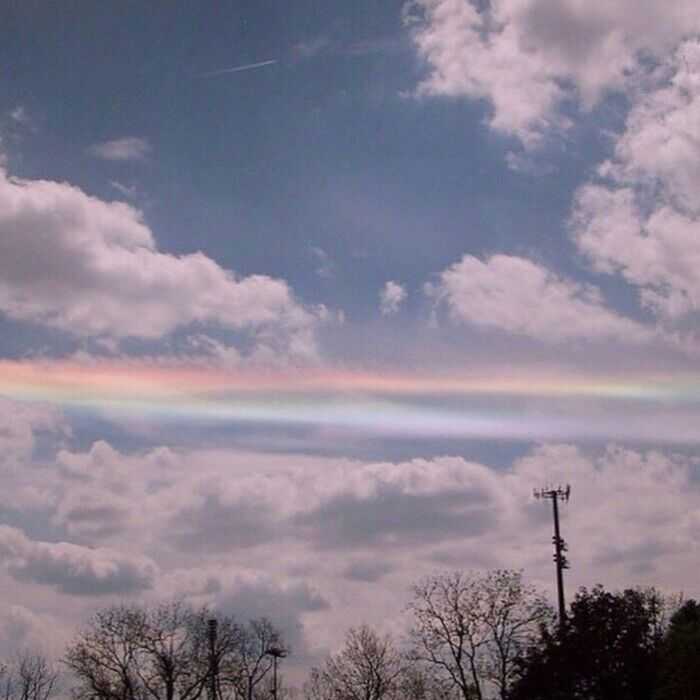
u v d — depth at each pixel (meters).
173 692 80.00
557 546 80.38
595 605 63.94
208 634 82.44
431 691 74.56
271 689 88.25
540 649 65.44
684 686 53.62
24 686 86.44
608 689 60.97
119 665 79.44
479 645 72.81
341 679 82.62
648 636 62.50
